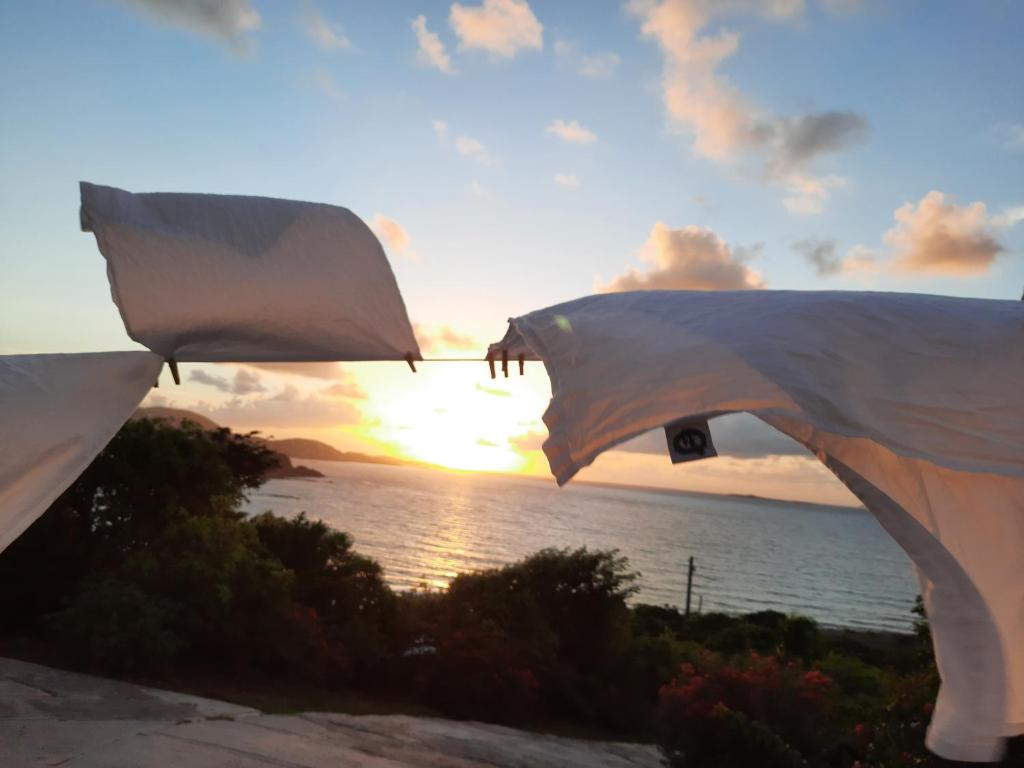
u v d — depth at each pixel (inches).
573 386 109.3
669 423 102.9
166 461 483.5
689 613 1428.4
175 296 127.5
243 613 423.8
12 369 128.3
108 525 470.9
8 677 312.2
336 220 136.3
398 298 136.3
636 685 552.7
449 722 418.0
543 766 331.0
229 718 309.1
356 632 484.4
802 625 1099.9
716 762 313.3
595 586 597.3
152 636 363.9
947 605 118.0
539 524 6412.4
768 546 7229.3
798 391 105.0
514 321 128.5
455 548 3464.6
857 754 315.6
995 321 120.6
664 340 111.5
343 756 278.2
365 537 3489.2
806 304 119.6
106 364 132.3
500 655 484.7
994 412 110.5
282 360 135.3
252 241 132.5
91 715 278.5
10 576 422.0
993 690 113.6
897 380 111.5
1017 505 118.4
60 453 124.1
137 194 135.9
